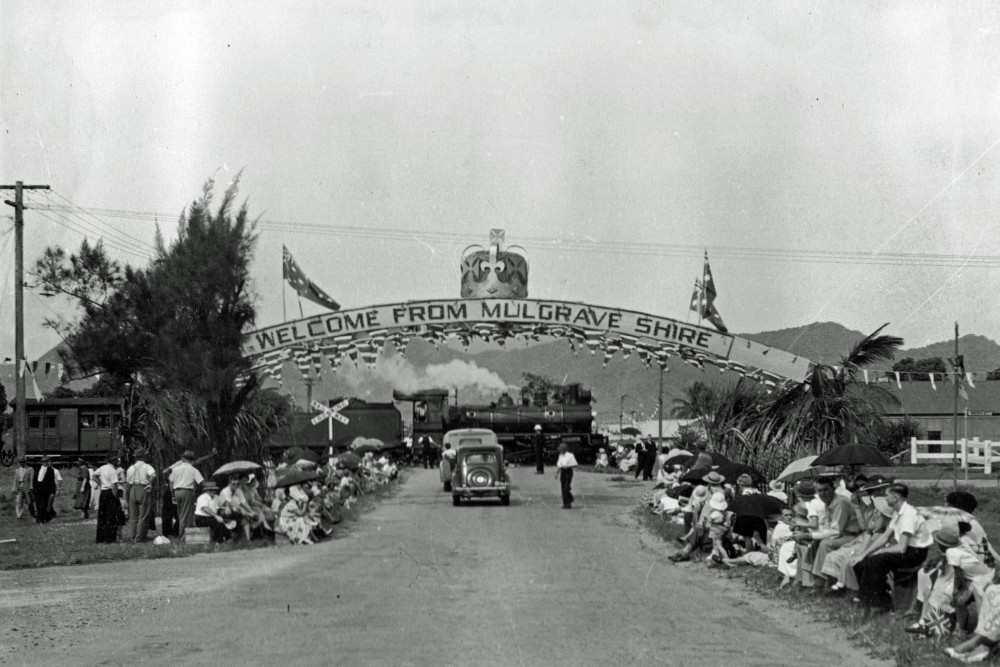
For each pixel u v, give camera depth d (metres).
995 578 10.62
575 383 64.31
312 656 9.55
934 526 11.80
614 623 11.48
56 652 9.82
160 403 24.77
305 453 28.55
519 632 10.84
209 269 24.75
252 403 27.72
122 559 18.02
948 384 65.19
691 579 15.37
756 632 11.09
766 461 25.38
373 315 30.08
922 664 9.45
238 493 20.47
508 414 61.66
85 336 25.27
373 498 33.94
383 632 10.78
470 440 38.47
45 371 29.31
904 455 45.62
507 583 14.68
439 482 45.00
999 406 63.69
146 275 25.47
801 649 10.21
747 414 26.62
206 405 24.98
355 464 32.47
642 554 18.47
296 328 29.91
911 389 65.94
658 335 29.59
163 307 24.88
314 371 30.16
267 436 28.41
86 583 14.84
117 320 25.28
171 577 15.45
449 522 25.38
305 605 12.63
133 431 25.25
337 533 22.78
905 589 12.19
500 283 29.80
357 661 9.33
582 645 10.18
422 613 12.02
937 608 10.56
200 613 12.05
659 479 28.22
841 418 25.22
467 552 18.73
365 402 59.97
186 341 24.81
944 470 40.31
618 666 9.24
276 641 10.30
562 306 29.98
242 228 25.47
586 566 16.72
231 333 25.20
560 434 61.69
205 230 25.06
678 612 12.30
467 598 13.23
